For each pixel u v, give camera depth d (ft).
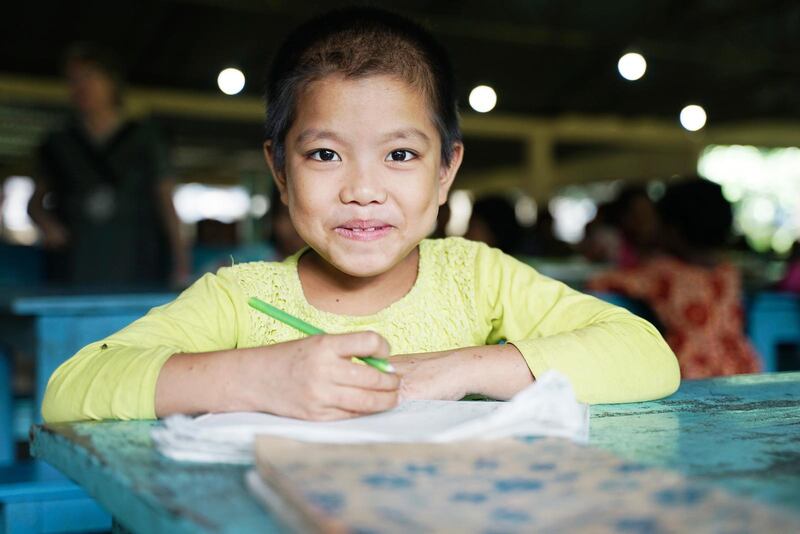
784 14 21.90
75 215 10.27
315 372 2.13
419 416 2.18
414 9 20.51
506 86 25.63
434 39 3.27
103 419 2.37
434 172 3.13
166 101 24.72
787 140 31.71
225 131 27.81
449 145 3.32
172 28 20.33
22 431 8.94
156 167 10.42
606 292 7.20
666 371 2.73
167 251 10.57
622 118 29.60
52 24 19.81
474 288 3.47
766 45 23.62
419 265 3.50
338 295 3.39
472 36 22.13
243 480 1.68
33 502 4.04
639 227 8.70
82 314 6.00
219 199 37.96
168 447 1.89
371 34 3.04
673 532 1.23
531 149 30.07
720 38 23.21
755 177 42.57
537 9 21.22
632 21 22.16
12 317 6.50
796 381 3.06
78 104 10.24
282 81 3.13
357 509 1.32
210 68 22.68
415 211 3.05
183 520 1.43
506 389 2.61
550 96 26.71
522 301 3.38
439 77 3.18
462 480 1.51
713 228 7.16
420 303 3.39
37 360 5.90
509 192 39.37
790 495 1.56
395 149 2.98
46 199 10.57
